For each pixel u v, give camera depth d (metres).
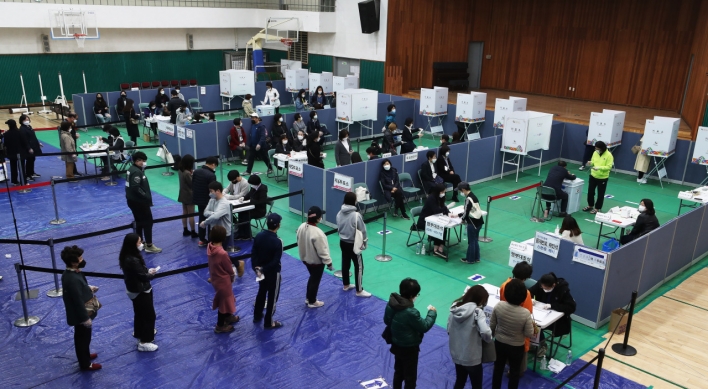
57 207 12.82
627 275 8.80
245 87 25.27
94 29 27.28
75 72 27.39
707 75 16.77
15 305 8.66
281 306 8.90
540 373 7.35
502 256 11.16
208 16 29.80
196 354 7.54
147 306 7.40
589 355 7.82
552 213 13.70
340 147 14.35
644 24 24.03
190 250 10.88
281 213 13.17
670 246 9.90
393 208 13.77
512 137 16.38
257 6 32.38
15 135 14.16
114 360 7.36
